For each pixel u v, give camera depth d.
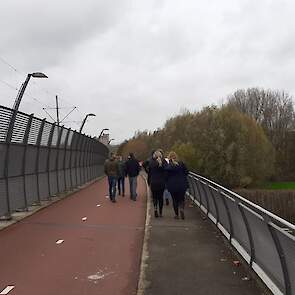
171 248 8.65
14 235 10.17
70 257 8.10
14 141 12.95
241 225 7.79
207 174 61.75
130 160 18.05
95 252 8.51
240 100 94.56
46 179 17.38
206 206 13.06
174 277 6.69
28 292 6.13
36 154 15.64
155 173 12.70
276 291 5.47
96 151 39.12
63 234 10.31
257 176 65.25
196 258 7.83
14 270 7.23
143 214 13.81
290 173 84.56
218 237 9.73
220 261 7.61
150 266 7.31
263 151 65.94
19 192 13.48
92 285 6.45
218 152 61.66
